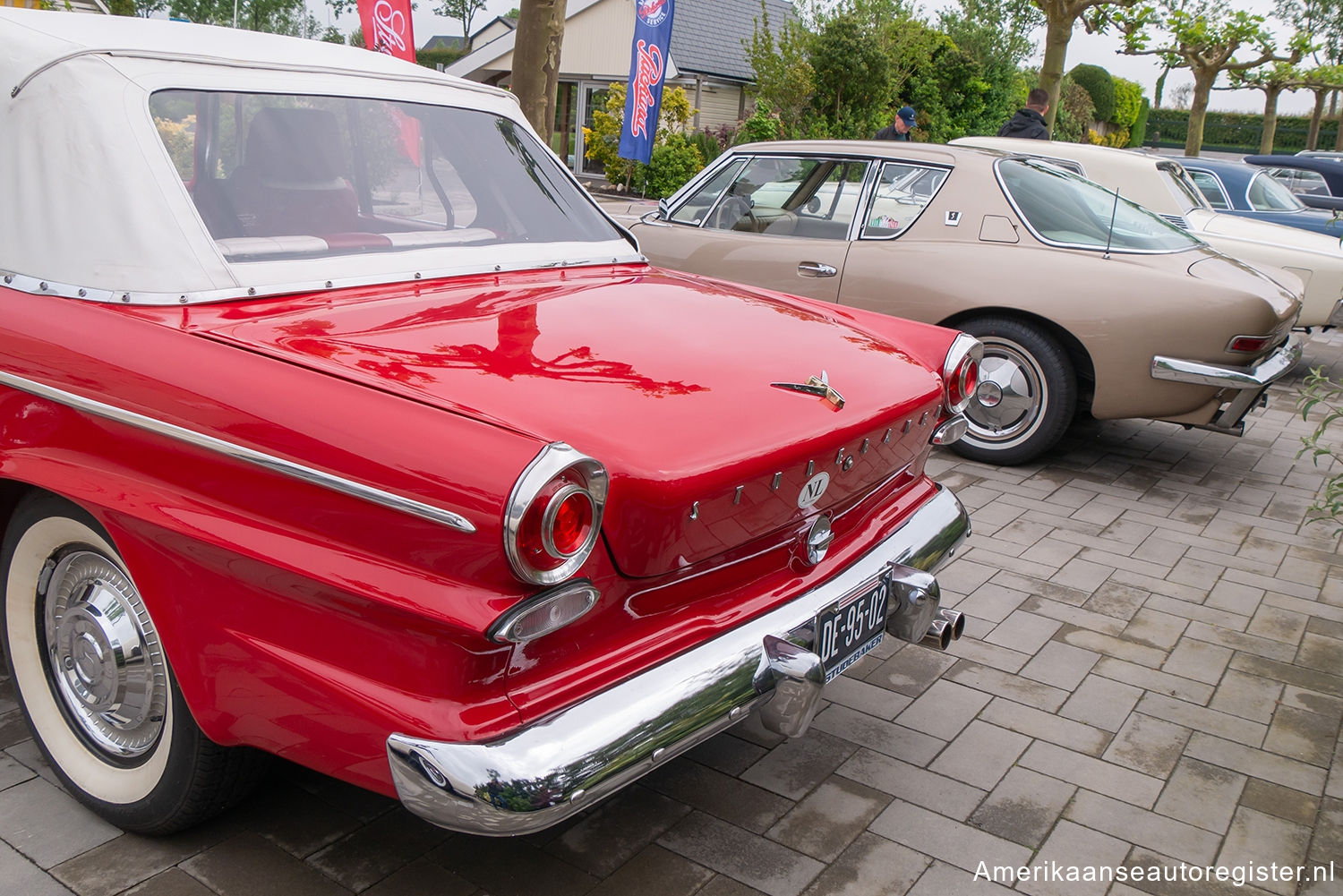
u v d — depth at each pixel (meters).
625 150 9.48
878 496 2.79
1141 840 2.63
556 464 1.68
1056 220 5.52
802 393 2.32
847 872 2.44
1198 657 3.64
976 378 3.03
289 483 1.89
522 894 2.30
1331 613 4.05
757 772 2.83
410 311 2.38
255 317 2.24
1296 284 6.07
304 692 1.90
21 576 2.47
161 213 2.32
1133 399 5.29
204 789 2.28
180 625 2.05
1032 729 3.13
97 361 2.14
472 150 3.09
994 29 30.89
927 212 5.68
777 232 6.05
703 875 2.40
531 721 1.82
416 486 1.75
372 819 2.53
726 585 2.21
